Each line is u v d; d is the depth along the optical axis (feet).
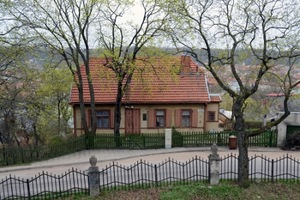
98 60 97.76
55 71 82.53
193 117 94.12
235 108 47.50
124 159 66.74
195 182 48.26
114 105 91.97
